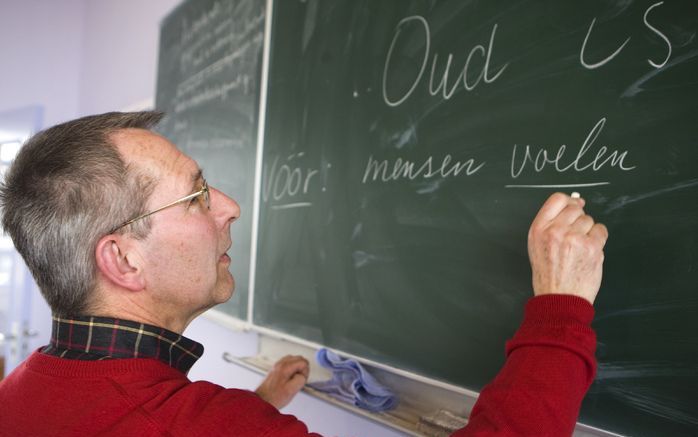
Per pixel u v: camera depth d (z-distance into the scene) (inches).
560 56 30.5
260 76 60.7
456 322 35.8
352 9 46.3
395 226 40.7
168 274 28.3
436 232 37.3
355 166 44.9
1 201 27.9
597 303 28.7
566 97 30.1
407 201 39.7
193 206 29.4
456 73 36.5
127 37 108.6
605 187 28.2
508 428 21.4
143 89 100.3
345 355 45.0
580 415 29.4
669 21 25.9
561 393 21.8
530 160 31.7
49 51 129.6
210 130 73.3
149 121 30.3
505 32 33.5
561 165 30.1
